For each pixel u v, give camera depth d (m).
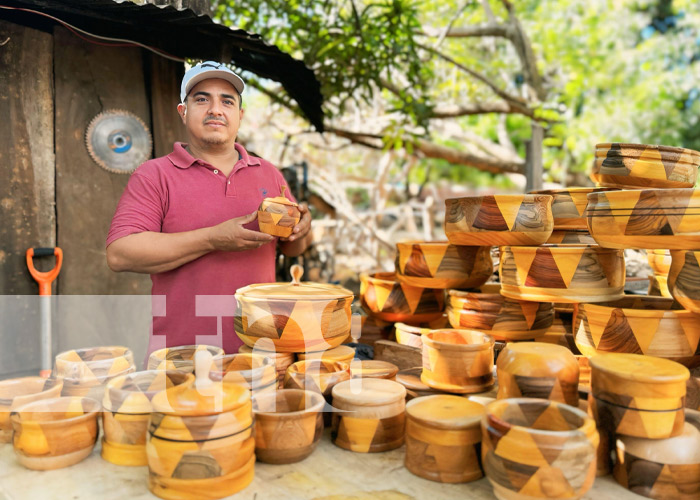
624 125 10.58
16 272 2.50
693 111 11.86
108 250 1.79
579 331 1.36
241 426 0.95
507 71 8.20
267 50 2.76
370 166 11.46
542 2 9.87
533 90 7.00
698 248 1.20
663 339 1.21
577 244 1.60
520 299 1.47
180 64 2.91
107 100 2.71
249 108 8.25
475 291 1.77
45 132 2.55
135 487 0.97
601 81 10.84
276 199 1.70
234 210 1.96
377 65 4.96
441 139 11.27
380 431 1.12
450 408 1.06
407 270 1.66
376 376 1.29
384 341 1.61
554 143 7.73
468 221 1.50
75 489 0.96
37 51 2.51
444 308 1.80
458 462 1.00
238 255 1.93
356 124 6.67
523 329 1.52
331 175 8.89
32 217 2.53
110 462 1.06
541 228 1.45
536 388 1.05
